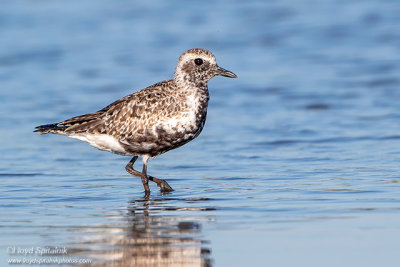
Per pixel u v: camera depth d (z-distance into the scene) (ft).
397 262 31.35
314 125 67.21
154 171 53.16
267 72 89.66
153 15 119.44
